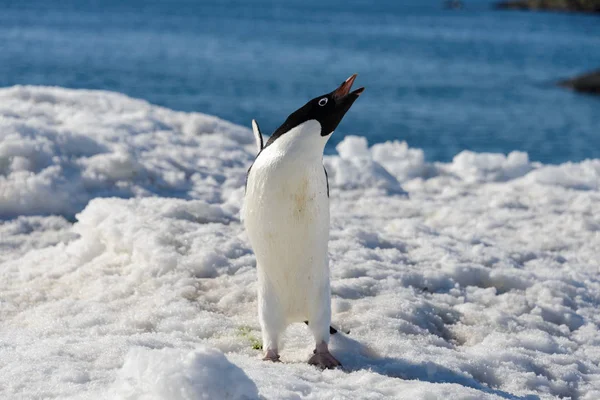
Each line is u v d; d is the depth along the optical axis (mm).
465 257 16547
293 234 10141
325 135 9922
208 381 7168
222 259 14305
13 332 11453
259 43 149375
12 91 25516
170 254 14133
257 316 12461
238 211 18000
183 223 15938
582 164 27594
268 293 10656
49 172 19094
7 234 17109
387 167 26250
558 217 21688
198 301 12938
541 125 64000
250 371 9422
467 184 25234
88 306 12617
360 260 15156
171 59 108688
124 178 20406
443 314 13484
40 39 132875
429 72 107312
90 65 95000
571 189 24719
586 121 66625
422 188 24547
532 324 13609
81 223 16062
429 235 18172
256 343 11391
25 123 20844
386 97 79125
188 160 23125
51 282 14062
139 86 78188
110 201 16734
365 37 184375
